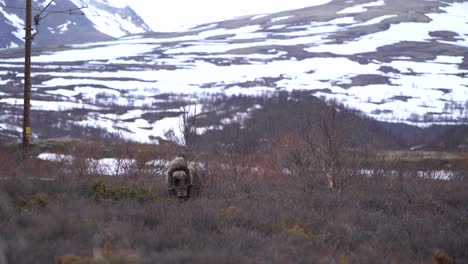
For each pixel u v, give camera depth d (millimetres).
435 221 44406
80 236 32562
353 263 29578
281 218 40406
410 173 73812
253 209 43000
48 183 55938
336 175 63000
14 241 30250
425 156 105625
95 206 42219
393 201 54906
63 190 53125
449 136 176125
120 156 83000
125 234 32875
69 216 35938
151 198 50938
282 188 61938
